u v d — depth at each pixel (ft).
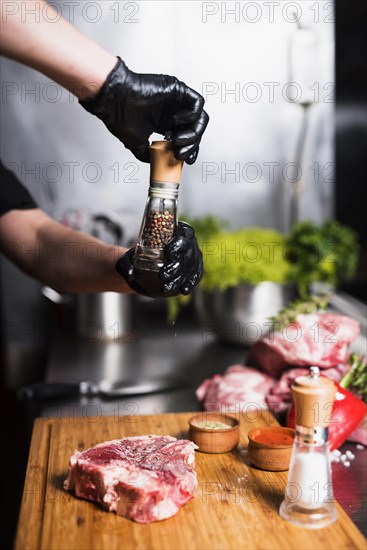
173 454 3.89
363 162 7.80
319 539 3.37
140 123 3.40
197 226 7.83
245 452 4.40
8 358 8.57
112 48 8.69
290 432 4.34
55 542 3.33
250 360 5.67
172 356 7.07
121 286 4.47
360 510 3.78
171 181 3.52
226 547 3.30
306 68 8.53
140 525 3.48
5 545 6.88
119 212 8.85
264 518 3.56
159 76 3.37
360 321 6.93
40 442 4.55
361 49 7.57
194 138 3.38
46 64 3.11
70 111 8.69
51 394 5.81
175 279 3.58
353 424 4.46
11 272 8.79
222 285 7.01
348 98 8.16
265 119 8.95
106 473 3.58
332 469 4.27
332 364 5.10
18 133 8.71
